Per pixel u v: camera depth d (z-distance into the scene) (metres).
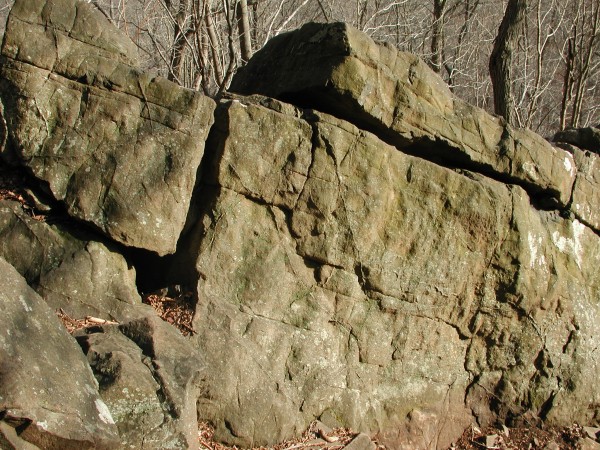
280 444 5.46
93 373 4.18
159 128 5.37
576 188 7.24
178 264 5.66
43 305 4.12
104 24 5.46
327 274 5.91
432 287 6.36
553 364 6.99
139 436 4.03
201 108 5.41
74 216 5.22
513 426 6.83
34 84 5.20
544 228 7.02
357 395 5.99
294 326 5.76
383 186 6.06
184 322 5.34
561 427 6.99
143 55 13.31
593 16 14.31
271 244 5.74
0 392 3.38
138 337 4.67
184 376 4.43
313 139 5.79
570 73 13.13
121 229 5.24
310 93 5.98
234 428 5.26
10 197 5.32
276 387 5.53
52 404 3.57
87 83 5.30
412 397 6.33
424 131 6.24
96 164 5.28
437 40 16.73
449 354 6.59
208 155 5.63
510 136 6.67
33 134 5.21
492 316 6.73
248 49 9.88
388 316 6.22
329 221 5.86
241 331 5.50
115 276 5.36
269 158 5.68
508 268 6.69
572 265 7.22
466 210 6.41
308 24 6.18
